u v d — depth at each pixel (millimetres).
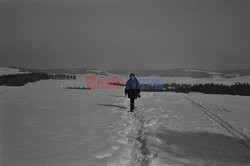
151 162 3619
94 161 3605
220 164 3775
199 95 19078
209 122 7234
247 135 5711
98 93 17594
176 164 3629
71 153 3953
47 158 3682
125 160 3768
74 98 13195
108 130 5695
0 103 10117
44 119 6902
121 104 11180
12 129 5578
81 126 6074
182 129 6121
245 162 3920
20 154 3844
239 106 11617
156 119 7391
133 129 6102
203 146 4730
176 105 11469
